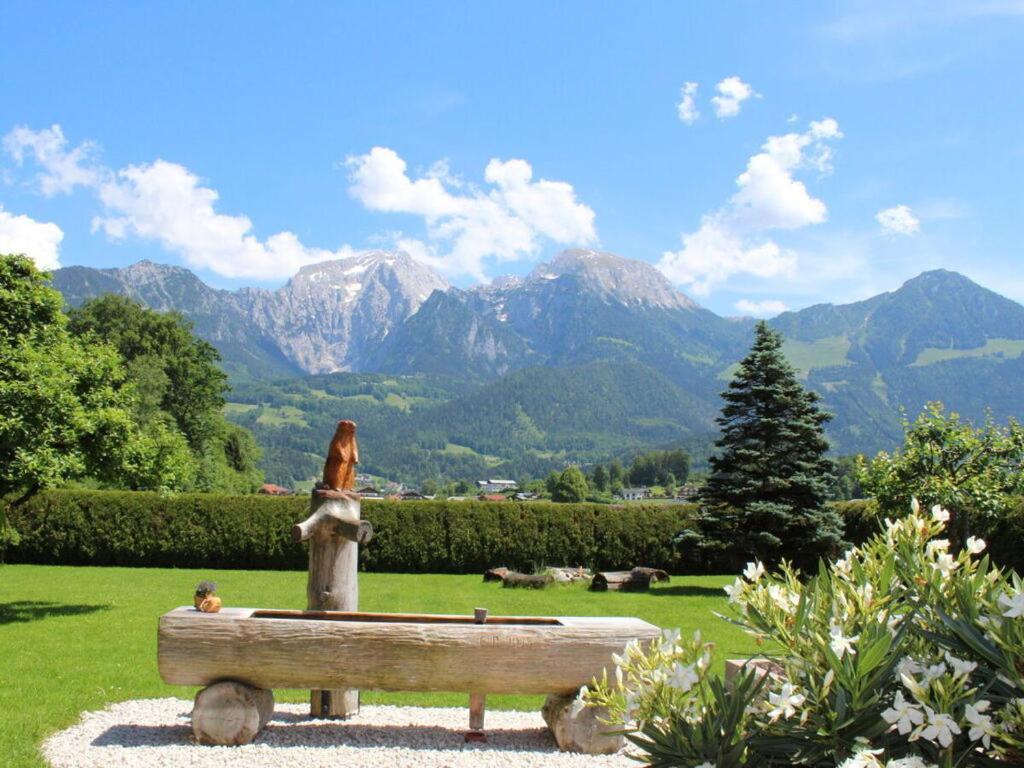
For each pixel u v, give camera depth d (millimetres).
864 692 2854
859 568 3289
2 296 13297
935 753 2809
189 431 36250
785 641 3084
